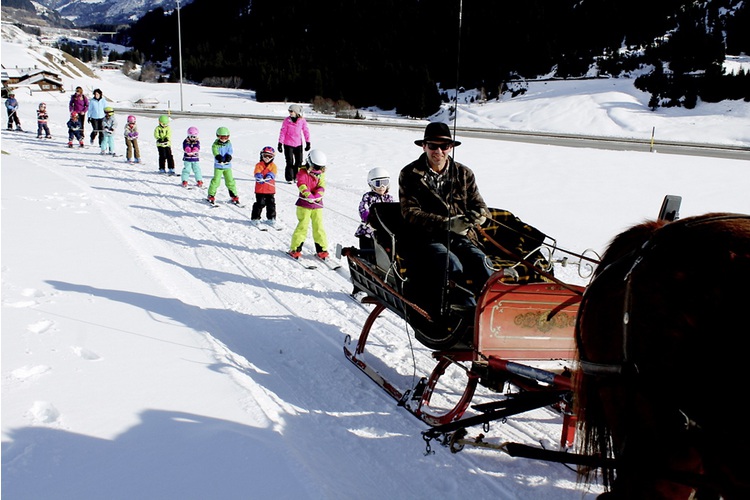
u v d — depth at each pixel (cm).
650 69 5031
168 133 1634
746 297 263
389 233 548
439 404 536
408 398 529
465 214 502
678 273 290
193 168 1473
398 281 548
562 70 5488
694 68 4675
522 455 346
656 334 296
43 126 2425
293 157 1566
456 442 458
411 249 552
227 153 1278
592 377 338
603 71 5256
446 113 4959
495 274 444
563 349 474
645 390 297
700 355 275
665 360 291
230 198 1359
